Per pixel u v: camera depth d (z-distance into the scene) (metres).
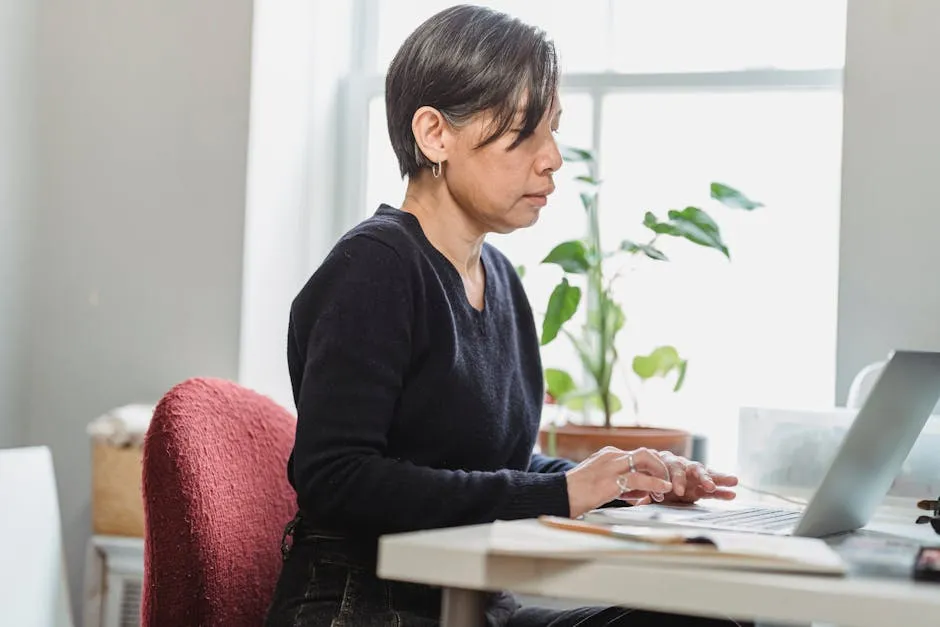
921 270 2.09
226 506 1.39
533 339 1.70
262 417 1.55
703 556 0.85
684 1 2.51
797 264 2.43
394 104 1.49
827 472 1.07
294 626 1.35
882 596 0.78
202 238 2.42
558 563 0.86
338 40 2.66
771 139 2.45
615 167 2.53
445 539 0.91
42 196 2.51
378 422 1.32
